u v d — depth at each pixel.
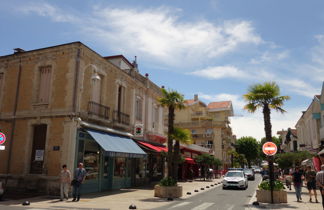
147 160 22.55
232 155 61.31
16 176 14.17
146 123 22.17
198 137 50.88
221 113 58.00
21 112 15.02
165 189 14.12
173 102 15.35
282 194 12.32
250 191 19.09
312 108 27.81
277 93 13.87
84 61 14.79
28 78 15.34
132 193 15.62
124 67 21.36
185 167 32.31
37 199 12.08
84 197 13.27
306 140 32.97
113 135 16.81
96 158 15.70
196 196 15.42
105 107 16.27
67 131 13.62
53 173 13.50
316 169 21.95
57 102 14.23
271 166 12.52
